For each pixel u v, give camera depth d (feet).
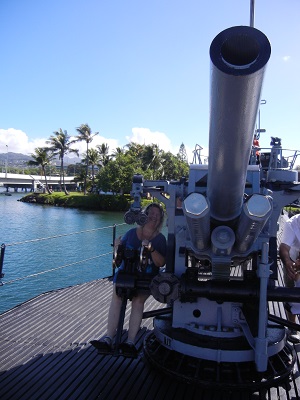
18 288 48.47
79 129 226.79
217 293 10.93
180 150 300.81
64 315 16.75
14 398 10.22
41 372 11.64
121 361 12.41
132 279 11.44
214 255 9.91
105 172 177.27
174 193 11.85
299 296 10.87
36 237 92.43
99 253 71.05
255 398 10.46
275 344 11.44
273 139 19.76
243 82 5.49
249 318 11.14
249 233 9.00
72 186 338.54
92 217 143.02
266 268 10.44
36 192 268.21
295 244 12.66
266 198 8.36
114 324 11.76
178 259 11.55
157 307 18.01
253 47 5.45
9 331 14.88
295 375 11.57
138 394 10.55
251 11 17.92
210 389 10.65
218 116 6.25
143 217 11.31
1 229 106.01
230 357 10.93
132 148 216.74
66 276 54.13
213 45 5.44
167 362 11.66
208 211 8.30
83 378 11.34
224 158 7.07
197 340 11.48
